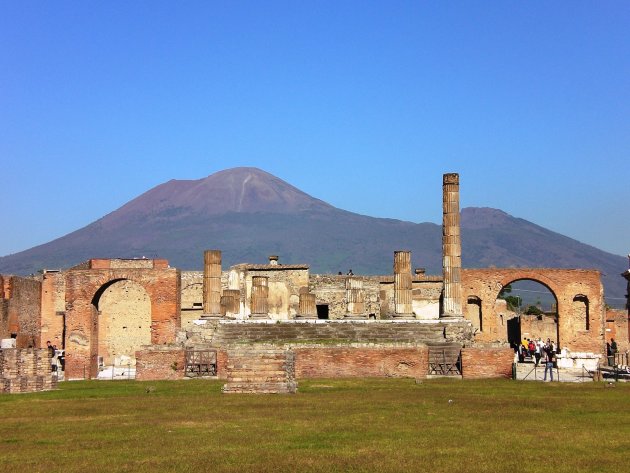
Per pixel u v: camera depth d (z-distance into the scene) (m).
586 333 92.06
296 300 98.06
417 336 70.62
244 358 48.44
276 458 27.69
